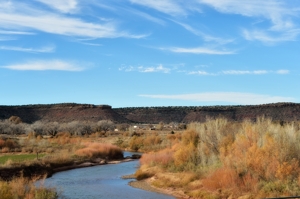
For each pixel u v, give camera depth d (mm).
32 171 30734
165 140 60938
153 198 21266
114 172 33906
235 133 27516
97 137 84000
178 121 170125
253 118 141500
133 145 61844
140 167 33125
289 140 20859
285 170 19094
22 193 18531
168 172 27219
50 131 92375
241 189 19391
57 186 25469
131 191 23531
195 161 27391
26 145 52250
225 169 21453
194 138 32312
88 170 35594
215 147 27672
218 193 19875
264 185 19031
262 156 20469
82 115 164750
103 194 22469
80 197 21516
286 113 138500
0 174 27250
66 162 37969
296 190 17812
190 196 21094
